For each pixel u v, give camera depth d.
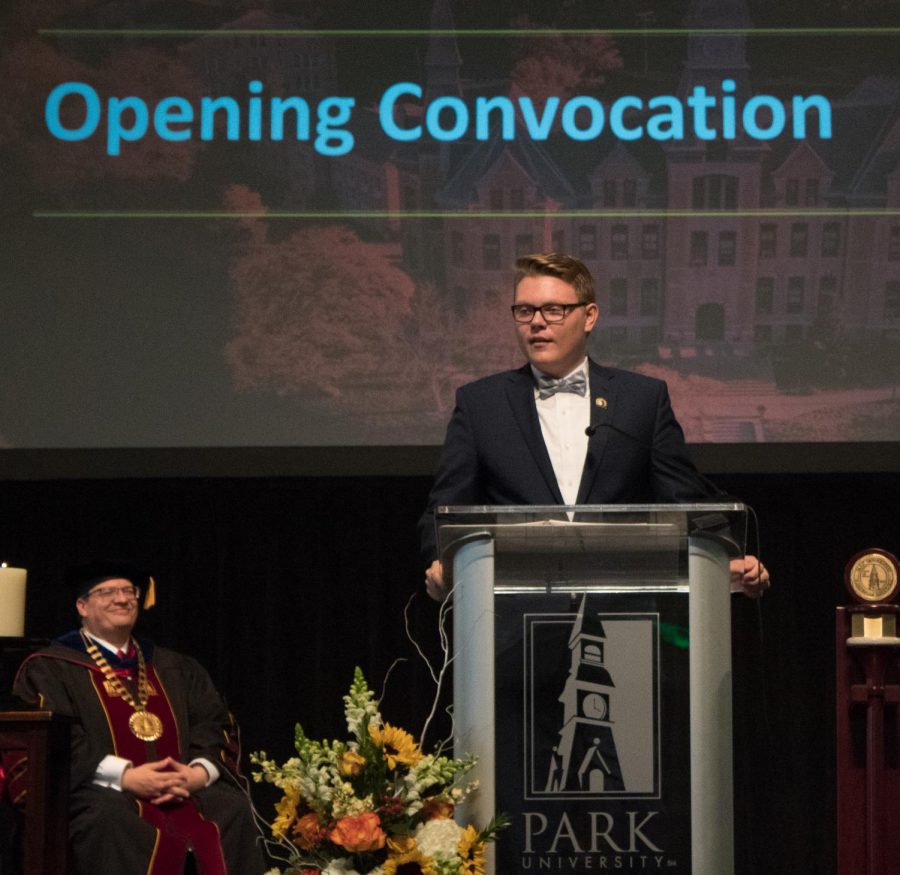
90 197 7.43
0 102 7.47
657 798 2.71
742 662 8.26
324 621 8.44
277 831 3.17
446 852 2.87
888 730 4.04
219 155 7.44
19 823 4.85
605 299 7.30
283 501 8.57
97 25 7.53
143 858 5.51
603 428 3.64
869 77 7.32
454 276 7.36
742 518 2.73
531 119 7.39
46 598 8.45
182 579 8.51
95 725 5.92
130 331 7.36
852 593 4.26
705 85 7.36
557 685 2.76
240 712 8.38
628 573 2.78
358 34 7.47
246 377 7.34
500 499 3.64
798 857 8.05
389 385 7.33
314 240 7.39
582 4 7.43
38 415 7.31
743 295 7.28
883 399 7.20
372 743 3.11
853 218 7.26
